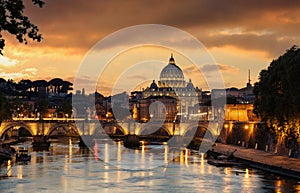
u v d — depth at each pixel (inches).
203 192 4005.9
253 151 6914.4
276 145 6594.5
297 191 3892.7
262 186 4165.8
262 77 5762.8
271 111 5295.3
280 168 4803.2
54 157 7047.2
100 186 4382.4
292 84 4849.9
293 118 4874.5
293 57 5196.9
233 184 4330.7
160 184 4448.8
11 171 5369.1
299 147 5762.8
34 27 1844.2
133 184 4471.0
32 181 4648.1
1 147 7347.4
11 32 1807.3
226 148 7696.9
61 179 4790.8
